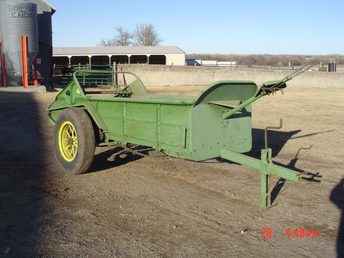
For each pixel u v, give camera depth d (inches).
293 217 235.6
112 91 377.1
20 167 331.3
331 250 198.7
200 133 257.4
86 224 224.5
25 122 549.3
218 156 266.8
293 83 1521.9
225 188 281.6
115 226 222.2
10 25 1071.0
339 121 581.0
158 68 1585.9
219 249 198.2
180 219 231.5
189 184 290.2
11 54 1077.8
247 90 268.8
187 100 256.7
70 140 315.3
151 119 276.7
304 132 491.5
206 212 241.3
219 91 254.7
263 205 246.8
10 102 768.9
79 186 286.0
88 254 192.7
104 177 306.0
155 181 296.7
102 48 2386.8
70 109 317.4
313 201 259.6
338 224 226.8
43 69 1389.0
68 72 1450.5
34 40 1096.8
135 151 305.6
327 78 1507.1
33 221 228.1
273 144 419.8
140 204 253.0
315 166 339.0
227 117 265.0
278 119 601.3
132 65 1571.1
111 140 311.7
